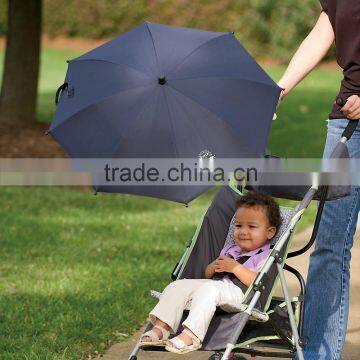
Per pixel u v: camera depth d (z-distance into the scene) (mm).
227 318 9711
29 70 30516
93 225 20250
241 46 9766
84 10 61344
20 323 13062
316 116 34625
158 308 9719
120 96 9234
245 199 10305
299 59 10445
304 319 10445
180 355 11930
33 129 29875
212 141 9008
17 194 23578
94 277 15719
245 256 10250
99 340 12445
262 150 8961
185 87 9195
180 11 57281
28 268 16359
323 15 10500
